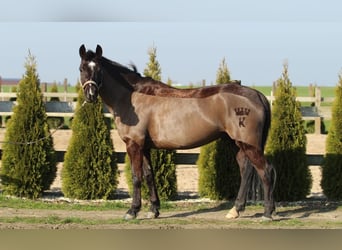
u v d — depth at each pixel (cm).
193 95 913
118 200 1143
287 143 1122
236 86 911
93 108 1130
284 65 1134
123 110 926
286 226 882
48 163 1139
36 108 1133
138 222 904
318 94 1561
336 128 1129
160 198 1133
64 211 1014
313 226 880
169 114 909
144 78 945
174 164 1142
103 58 931
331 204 1103
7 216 944
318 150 1475
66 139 1606
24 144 1122
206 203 1113
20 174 1126
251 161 889
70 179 1136
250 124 881
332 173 1132
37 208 1038
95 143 1132
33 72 1139
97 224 886
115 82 929
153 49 1166
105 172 1135
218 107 894
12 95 1733
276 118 1127
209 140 919
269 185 895
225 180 1132
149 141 928
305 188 1134
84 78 885
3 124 2122
